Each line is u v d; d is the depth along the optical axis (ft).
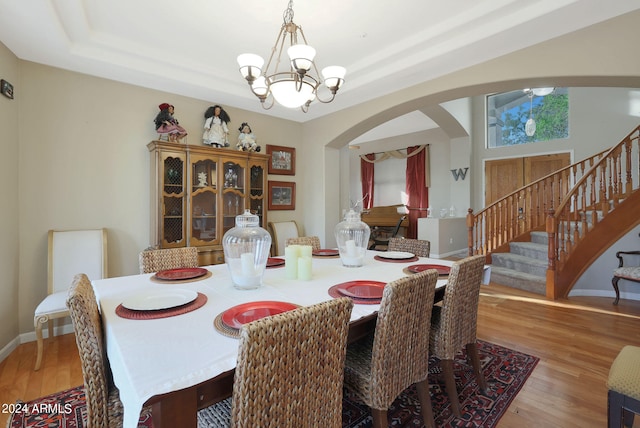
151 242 10.80
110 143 10.23
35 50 8.29
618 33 7.08
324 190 14.58
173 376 2.81
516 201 16.22
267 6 7.32
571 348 8.36
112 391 4.16
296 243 9.68
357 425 5.47
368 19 7.92
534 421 5.51
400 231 26.32
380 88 11.14
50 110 9.18
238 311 4.21
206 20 7.87
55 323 9.21
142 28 8.19
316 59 10.03
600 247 12.09
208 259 11.19
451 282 5.42
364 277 6.34
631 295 12.77
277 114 14.19
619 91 17.72
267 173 13.12
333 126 13.93
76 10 7.13
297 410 3.12
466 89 9.81
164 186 10.26
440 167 24.81
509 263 15.52
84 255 9.24
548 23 7.30
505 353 8.07
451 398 5.62
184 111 11.76
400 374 4.51
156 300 4.73
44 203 9.10
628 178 11.76
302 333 3.03
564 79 8.14
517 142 21.72
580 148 18.92
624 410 4.24
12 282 8.39
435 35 8.34
